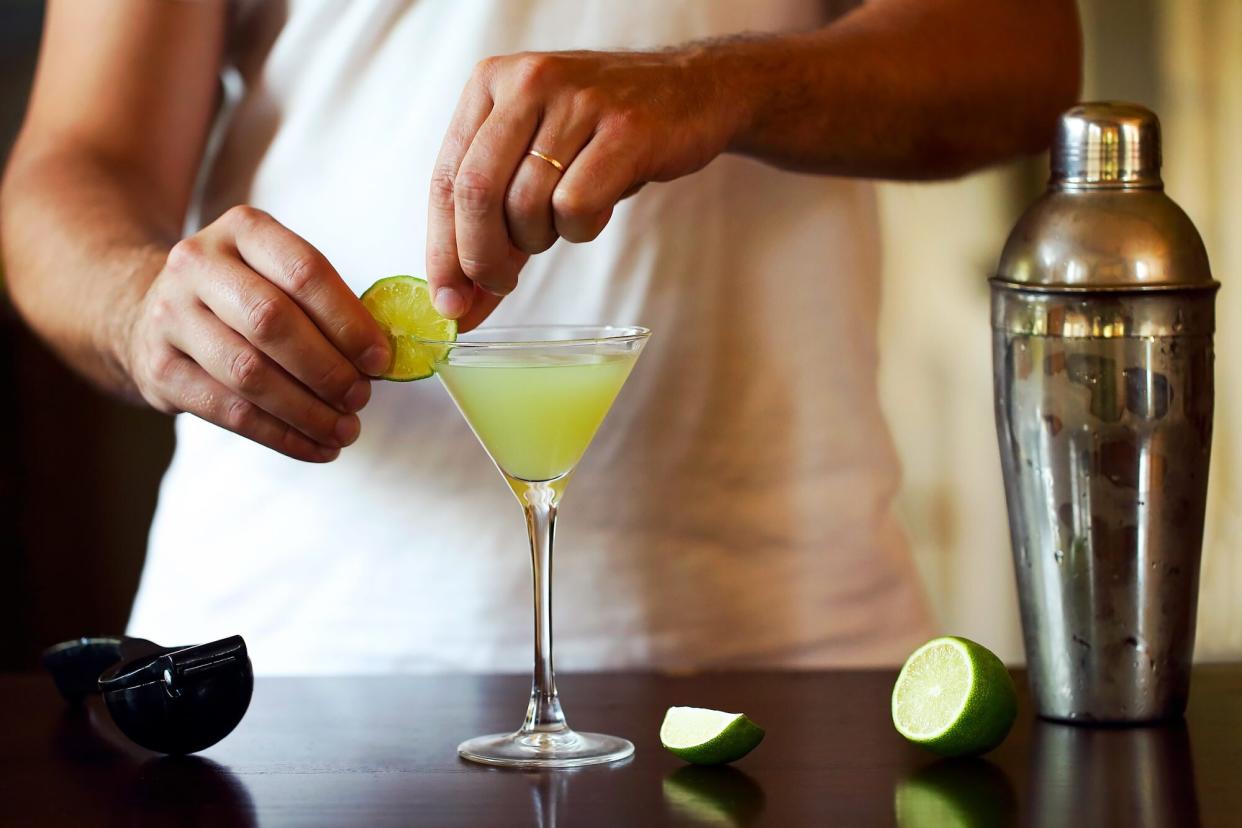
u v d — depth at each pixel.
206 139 1.43
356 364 1.10
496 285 1.07
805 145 1.21
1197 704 1.13
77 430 2.38
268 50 1.38
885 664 1.38
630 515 1.36
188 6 1.36
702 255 1.35
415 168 1.34
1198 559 1.10
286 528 1.37
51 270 1.28
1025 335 1.09
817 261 1.37
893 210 2.32
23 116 2.30
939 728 1.04
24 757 1.08
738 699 1.15
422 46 1.34
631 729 1.10
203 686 1.07
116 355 1.22
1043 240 1.08
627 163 1.05
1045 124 1.33
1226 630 2.18
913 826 0.96
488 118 1.05
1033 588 1.10
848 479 1.38
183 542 1.39
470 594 1.35
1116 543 1.08
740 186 1.35
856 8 1.35
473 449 1.34
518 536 1.35
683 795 1.00
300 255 1.09
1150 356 1.07
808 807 0.98
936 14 1.28
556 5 1.34
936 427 2.36
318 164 1.36
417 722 1.13
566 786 1.02
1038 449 1.09
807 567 1.38
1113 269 1.07
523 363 1.05
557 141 1.05
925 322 2.34
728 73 1.14
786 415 1.37
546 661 1.10
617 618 1.36
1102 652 1.09
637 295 1.35
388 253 1.35
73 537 2.39
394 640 1.36
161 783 1.04
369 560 1.36
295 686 1.21
